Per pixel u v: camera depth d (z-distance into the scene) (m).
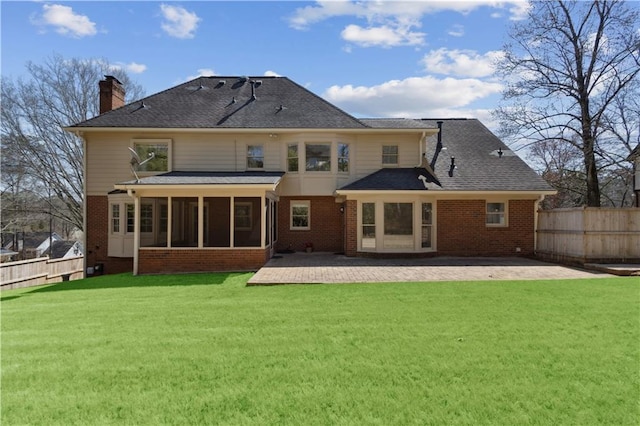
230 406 3.90
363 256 16.77
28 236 48.03
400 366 4.85
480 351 5.33
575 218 14.38
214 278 12.77
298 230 18.80
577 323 6.64
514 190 16.59
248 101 19.75
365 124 18.58
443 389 4.20
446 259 16.27
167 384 4.45
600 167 23.94
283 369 4.81
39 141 31.77
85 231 18.03
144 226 18.08
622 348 5.39
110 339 6.16
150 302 9.12
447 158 18.89
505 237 17.11
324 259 16.16
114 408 3.90
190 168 18.31
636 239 13.86
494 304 8.13
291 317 7.34
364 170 18.77
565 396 4.01
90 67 33.34
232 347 5.66
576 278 11.55
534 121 24.80
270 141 18.56
